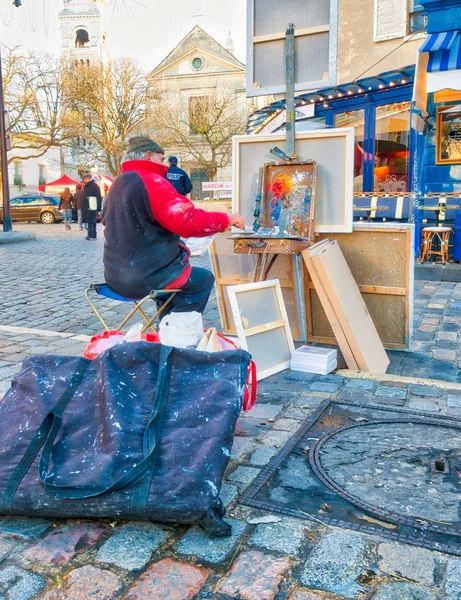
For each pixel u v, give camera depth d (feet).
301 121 38.55
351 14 43.24
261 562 6.39
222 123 118.73
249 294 13.42
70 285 26.81
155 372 8.11
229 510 7.47
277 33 14.92
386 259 14.93
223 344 9.95
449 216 29.86
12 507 7.13
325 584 6.02
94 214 52.44
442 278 26.84
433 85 23.79
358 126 36.35
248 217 15.90
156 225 10.40
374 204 31.89
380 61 40.75
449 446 9.30
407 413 10.73
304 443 9.48
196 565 6.37
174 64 139.54
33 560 6.52
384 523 7.15
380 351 14.48
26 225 81.71
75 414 7.88
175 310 11.80
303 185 14.79
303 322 15.98
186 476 6.91
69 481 7.02
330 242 14.28
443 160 30.73
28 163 135.44
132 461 7.13
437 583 6.02
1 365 14.06
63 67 104.58
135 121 112.06
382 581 6.06
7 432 7.77
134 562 6.44
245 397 9.07
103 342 9.71
